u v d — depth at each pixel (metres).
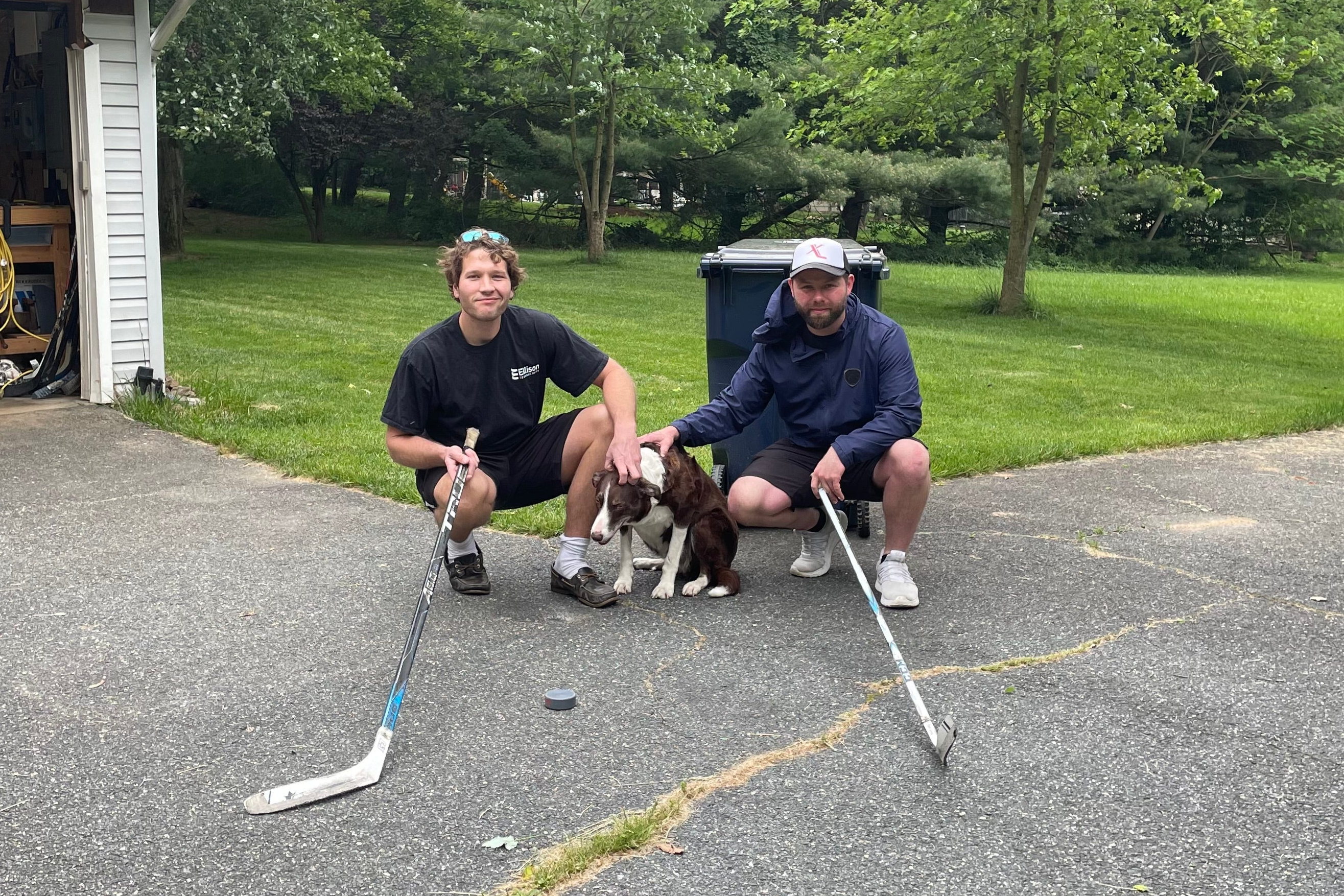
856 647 4.26
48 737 3.49
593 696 3.81
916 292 22.89
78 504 6.01
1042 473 7.10
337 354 11.57
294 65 18.28
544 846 2.92
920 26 17.44
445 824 3.02
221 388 9.10
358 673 3.98
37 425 7.76
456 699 3.78
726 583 4.82
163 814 3.06
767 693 3.84
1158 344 15.48
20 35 9.21
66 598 4.66
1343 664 4.14
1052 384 11.18
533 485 4.80
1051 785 3.25
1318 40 31.64
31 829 2.99
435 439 4.74
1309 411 9.35
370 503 6.11
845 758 3.40
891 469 4.64
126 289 8.37
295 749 3.43
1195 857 2.90
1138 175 18.50
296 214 38.47
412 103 32.81
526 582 4.96
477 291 4.38
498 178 34.56
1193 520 6.05
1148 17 16.41
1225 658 4.18
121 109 8.18
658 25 26.81
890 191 33.78
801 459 4.91
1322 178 35.19
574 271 24.61
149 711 3.67
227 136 17.73
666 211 37.19
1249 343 16.09
